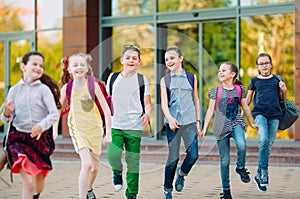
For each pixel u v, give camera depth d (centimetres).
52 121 602
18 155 591
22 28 1764
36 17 1742
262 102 848
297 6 1411
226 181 765
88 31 1606
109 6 1642
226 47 1520
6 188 936
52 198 836
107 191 896
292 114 855
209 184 973
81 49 1605
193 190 904
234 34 1511
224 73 764
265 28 1483
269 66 856
